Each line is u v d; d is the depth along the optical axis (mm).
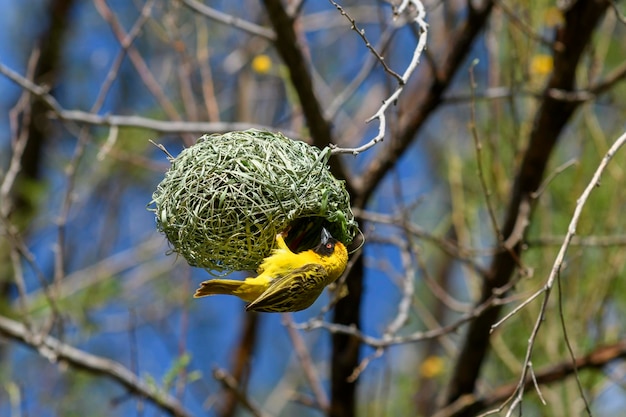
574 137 11758
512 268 9945
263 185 6051
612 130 11664
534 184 9805
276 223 6098
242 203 6012
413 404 12711
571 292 10625
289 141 6355
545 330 10703
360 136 13117
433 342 15406
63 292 12188
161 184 6328
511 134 10578
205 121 13578
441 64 10203
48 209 14398
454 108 14555
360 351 10602
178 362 8852
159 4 12797
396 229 13516
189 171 6133
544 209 10750
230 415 13430
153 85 11117
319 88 14195
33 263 9469
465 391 10805
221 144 6191
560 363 10258
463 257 10289
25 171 15188
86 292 12188
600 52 10391
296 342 11086
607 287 10406
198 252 6125
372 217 9523
